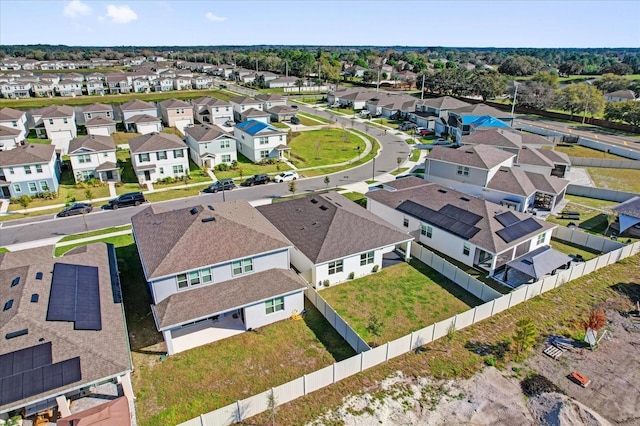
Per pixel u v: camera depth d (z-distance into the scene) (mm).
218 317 27750
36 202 49094
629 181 56094
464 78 128750
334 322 26672
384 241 33188
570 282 32062
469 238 33812
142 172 55156
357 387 21906
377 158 68688
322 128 90812
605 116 92438
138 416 20188
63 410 18859
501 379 22641
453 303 29797
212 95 136875
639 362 24109
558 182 47656
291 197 50906
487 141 56188
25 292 22953
